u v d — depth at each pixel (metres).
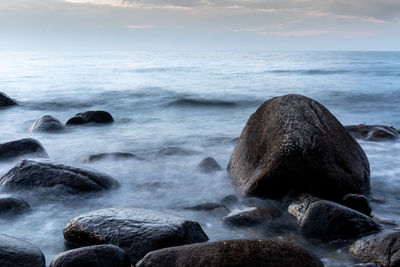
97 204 5.62
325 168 5.26
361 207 5.16
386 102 18.42
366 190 5.87
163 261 3.29
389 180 6.83
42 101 18.27
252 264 3.07
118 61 63.59
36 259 3.53
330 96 20.41
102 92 21.58
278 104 5.83
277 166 5.27
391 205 5.68
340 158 5.50
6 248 3.51
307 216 4.61
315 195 5.33
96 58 77.50
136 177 6.88
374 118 14.55
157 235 3.90
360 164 5.79
